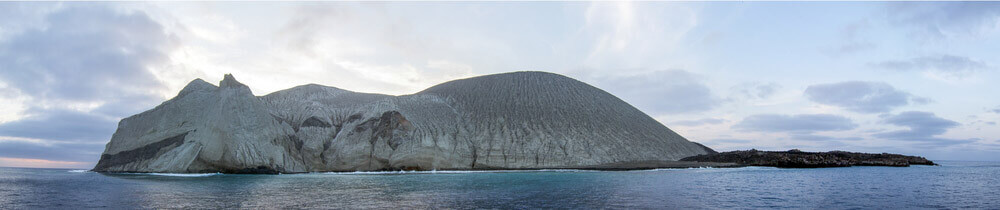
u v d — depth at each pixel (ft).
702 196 98.07
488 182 136.98
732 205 85.10
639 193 103.96
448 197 96.73
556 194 102.37
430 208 80.84
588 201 90.02
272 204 84.58
